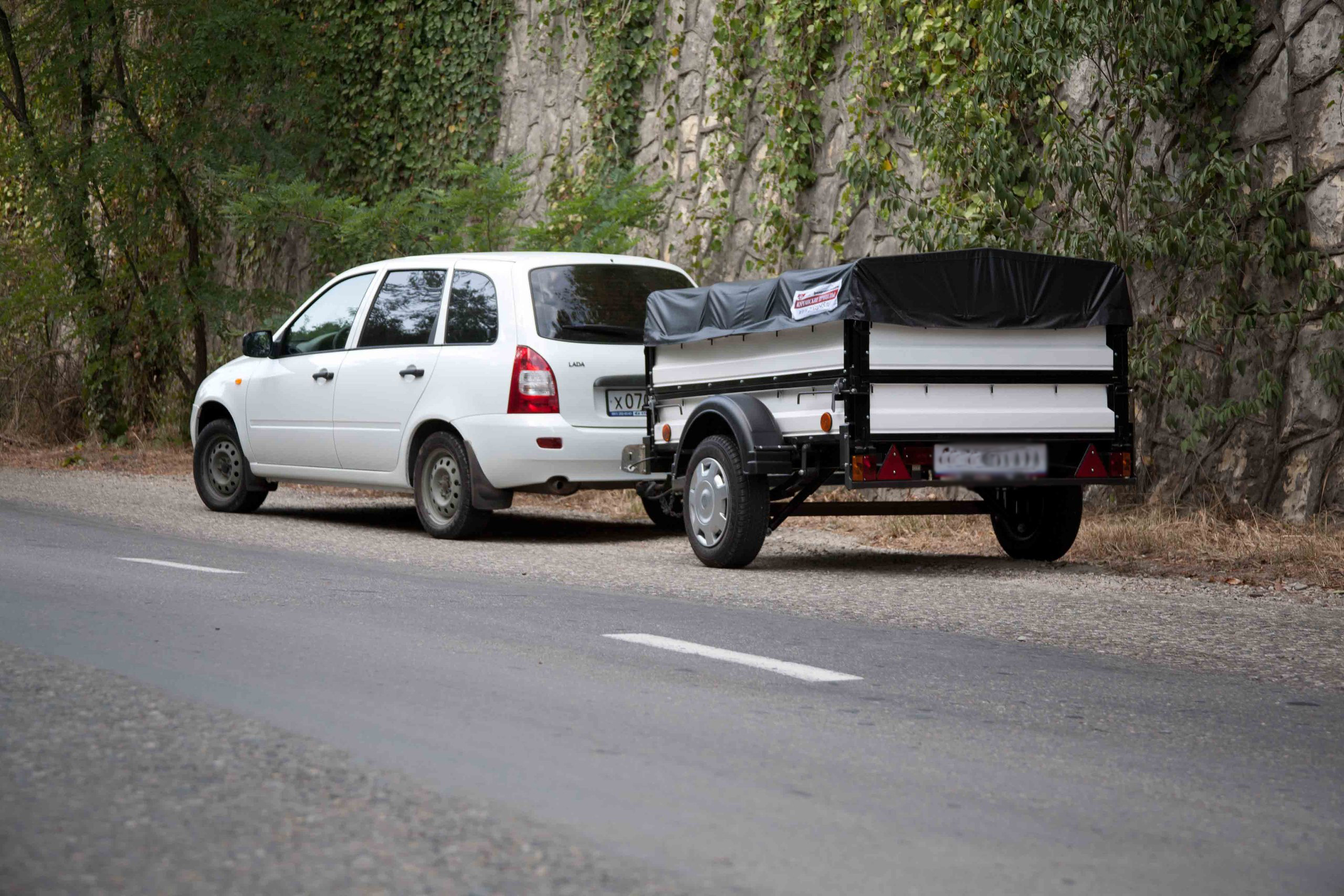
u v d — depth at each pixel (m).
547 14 18.12
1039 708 5.03
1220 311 11.08
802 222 14.71
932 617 7.06
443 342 10.75
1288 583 8.36
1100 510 11.73
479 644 5.93
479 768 4.00
